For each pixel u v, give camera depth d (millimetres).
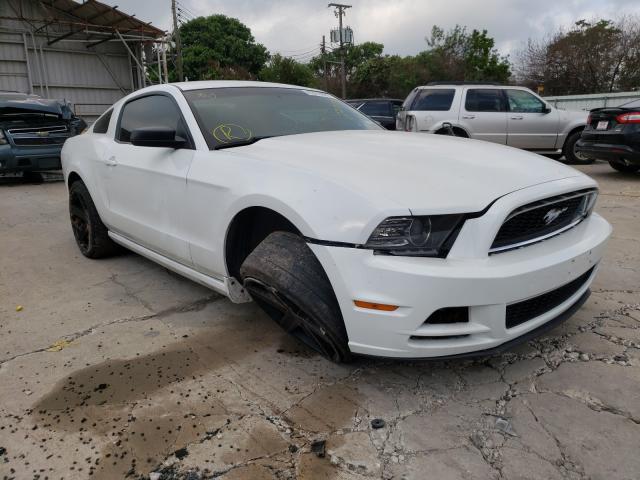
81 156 4383
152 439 2139
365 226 2084
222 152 2922
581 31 32406
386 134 3334
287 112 3543
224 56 43625
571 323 3066
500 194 2203
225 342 2975
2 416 2305
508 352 2760
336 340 2258
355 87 45625
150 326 3205
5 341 3033
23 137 9148
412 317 2066
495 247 2195
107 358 2811
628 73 31266
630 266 4039
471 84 10109
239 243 2814
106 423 2244
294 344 2930
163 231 3326
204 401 2395
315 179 2324
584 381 2467
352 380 2539
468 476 1892
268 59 46438
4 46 18750
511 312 2248
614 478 1860
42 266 4469
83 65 20500
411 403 2344
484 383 2484
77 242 4793
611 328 2994
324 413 2285
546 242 2391
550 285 2266
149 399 2416
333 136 3156
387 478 1896
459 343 2148
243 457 2023
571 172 2682
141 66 20938
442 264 2062
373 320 2115
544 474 1890
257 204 2498
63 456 2049
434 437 2109
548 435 2096
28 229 5887
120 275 4184
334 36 41469
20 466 1997
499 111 9945
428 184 2230
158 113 3559
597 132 8102
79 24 18109
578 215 2648
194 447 2086
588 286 2746
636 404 2281
